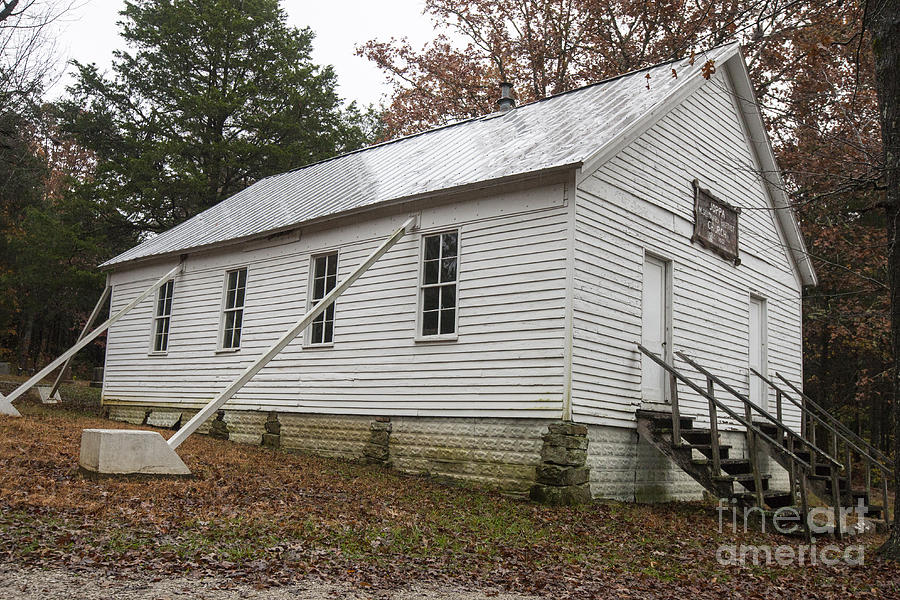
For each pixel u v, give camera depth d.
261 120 32.22
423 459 12.99
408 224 13.67
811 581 7.79
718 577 7.63
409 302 13.63
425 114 29.31
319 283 15.60
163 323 19.27
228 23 33.06
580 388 11.47
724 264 15.70
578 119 14.25
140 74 33.78
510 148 13.96
